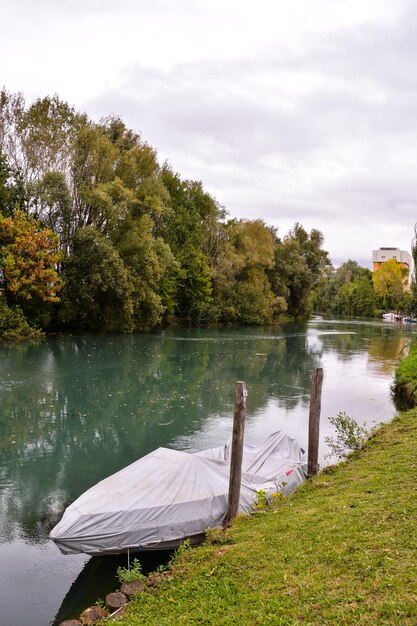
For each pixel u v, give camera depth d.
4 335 34.78
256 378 26.62
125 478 8.87
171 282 53.47
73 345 34.66
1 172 37.38
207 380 25.27
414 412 16.61
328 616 5.02
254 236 72.50
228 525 8.45
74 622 6.28
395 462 10.56
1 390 20.84
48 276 35.94
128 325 44.75
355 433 15.05
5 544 9.20
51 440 15.28
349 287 126.31
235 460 8.49
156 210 44.56
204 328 58.12
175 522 8.14
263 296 69.38
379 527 6.88
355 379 27.69
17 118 41.09
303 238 91.00
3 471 12.82
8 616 7.18
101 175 43.88
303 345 44.44
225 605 5.82
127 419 17.66
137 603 6.44
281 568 6.39
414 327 75.12
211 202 65.88
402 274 113.50
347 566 5.97
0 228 34.75
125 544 7.85
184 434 16.19
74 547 7.67
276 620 5.18
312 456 11.05
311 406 11.08
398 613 4.78
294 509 8.68
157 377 25.23
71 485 12.06
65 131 42.94
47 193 39.03
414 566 5.59
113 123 49.47
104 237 41.25
